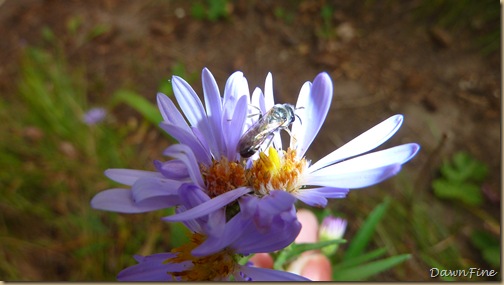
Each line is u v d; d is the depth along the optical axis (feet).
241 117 0.20
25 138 0.51
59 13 0.67
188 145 0.19
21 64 0.60
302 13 0.64
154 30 0.64
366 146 0.19
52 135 0.51
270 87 0.21
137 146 0.52
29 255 0.44
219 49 0.61
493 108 0.52
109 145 0.50
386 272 0.42
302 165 0.20
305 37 0.61
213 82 0.19
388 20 0.62
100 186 0.48
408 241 0.44
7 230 0.46
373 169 0.18
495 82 0.54
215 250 0.17
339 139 0.50
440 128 0.51
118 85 0.58
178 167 0.18
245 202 0.18
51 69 0.59
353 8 0.64
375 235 0.44
